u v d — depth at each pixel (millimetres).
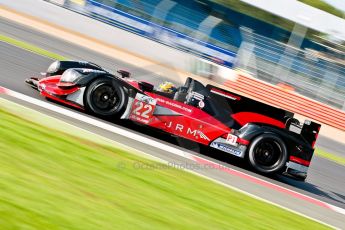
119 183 17984
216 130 25203
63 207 14586
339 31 76625
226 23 88062
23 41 43812
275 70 72438
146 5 79375
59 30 55719
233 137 25203
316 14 76375
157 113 24734
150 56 57094
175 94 25422
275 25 91875
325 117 57500
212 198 19672
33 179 15734
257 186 23656
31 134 19578
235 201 20250
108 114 24453
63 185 16094
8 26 48469
